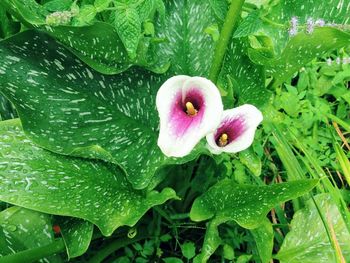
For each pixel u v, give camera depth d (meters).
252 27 0.47
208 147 0.45
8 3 0.46
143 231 0.58
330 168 0.65
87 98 0.52
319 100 0.66
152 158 0.51
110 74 0.51
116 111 0.53
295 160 0.55
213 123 0.38
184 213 0.59
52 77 0.51
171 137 0.39
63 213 0.46
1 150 0.48
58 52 0.51
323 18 0.56
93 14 0.45
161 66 0.54
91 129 0.51
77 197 0.48
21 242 0.49
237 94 0.54
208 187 0.58
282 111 0.68
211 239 0.50
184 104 0.42
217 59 0.50
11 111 0.56
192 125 0.39
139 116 0.54
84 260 0.55
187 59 0.55
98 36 0.47
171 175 0.57
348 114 0.68
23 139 0.49
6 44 0.49
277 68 0.53
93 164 0.50
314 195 0.60
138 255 0.58
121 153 0.52
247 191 0.50
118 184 0.51
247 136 0.44
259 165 0.53
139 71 0.53
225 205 0.51
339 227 0.54
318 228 0.54
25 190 0.47
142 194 0.51
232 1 0.45
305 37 0.47
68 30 0.46
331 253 0.53
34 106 0.49
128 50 0.44
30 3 0.48
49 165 0.49
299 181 0.46
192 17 0.55
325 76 0.67
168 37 0.55
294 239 0.54
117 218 0.48
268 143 0.64
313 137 0.64
